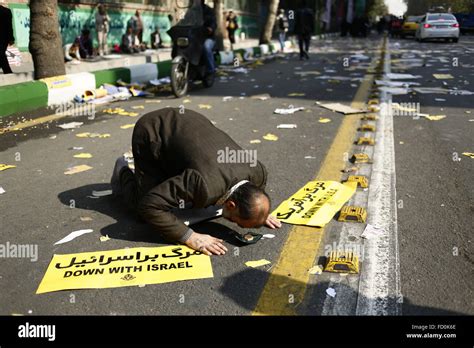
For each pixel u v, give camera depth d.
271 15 20.98
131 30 16.53
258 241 3.06
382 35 46.06
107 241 3.08
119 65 13.05
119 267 2.74
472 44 23.36
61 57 8.30
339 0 55.78
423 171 4.34
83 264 2.78
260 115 6.95
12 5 12.25
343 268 2.68
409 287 2.53
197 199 2.75
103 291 2.53
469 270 2.68
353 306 2.37
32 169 4.61
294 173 4.36
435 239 3.05
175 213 3.18
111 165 4.70
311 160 4.74
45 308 2.40
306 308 2.36
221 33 16.47
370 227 3.22
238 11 27.66
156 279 2.63
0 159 4.94
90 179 4.30
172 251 2.90
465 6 73.88
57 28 8.19
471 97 8.06
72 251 2.96
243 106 7.71
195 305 2.40
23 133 6.01
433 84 9.66
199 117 3.16
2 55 9.37
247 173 2.89
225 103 8.04
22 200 3.83
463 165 4.49
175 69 8.45
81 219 3.44
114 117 7.00
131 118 6.92
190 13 11.57
